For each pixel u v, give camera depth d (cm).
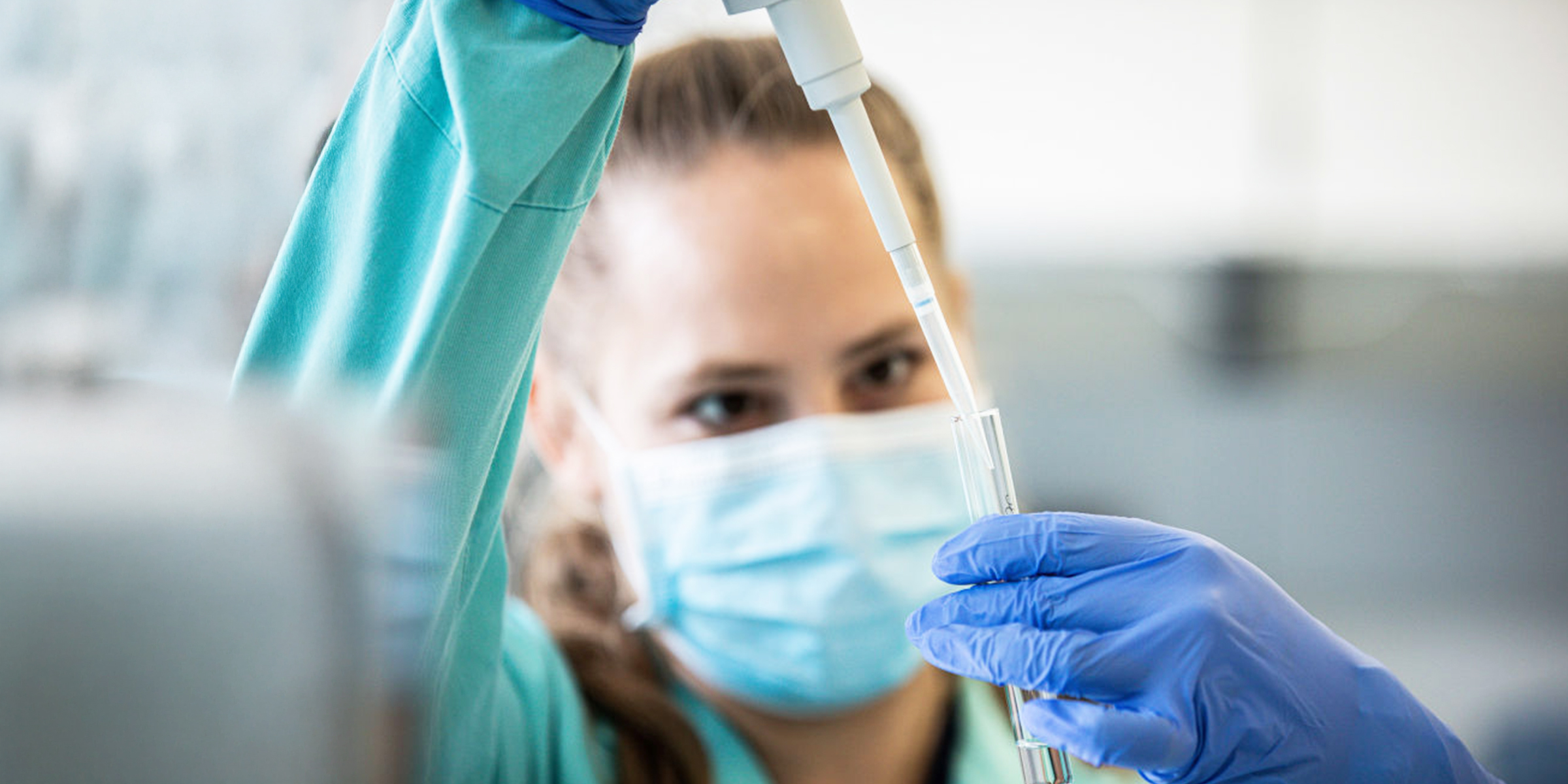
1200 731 73
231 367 154
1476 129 280
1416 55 277
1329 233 279
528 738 115
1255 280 273
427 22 65
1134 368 271
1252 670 74
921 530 128
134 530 20
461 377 66
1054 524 78
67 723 19
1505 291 284
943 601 80
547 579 141
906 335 132
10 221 167
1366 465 280
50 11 167
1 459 20
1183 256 271
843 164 130
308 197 69
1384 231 281
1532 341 285
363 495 22
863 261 129
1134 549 78
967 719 141
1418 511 280
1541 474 279
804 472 126
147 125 169
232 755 20
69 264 167
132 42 169
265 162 170
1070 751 69
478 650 83
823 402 130
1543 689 256
